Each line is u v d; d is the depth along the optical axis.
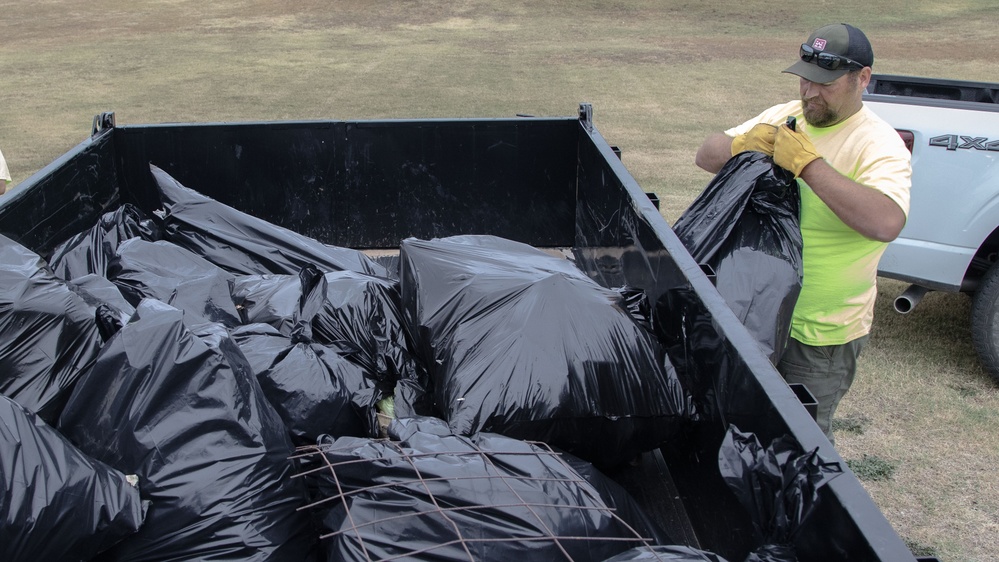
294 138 4.13
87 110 10.73
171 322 1.92
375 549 1.71
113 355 1.86
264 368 2.34
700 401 2.16
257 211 4.22
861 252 2.89
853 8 19.50
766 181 2.82
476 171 4.23
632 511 2.01
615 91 12.11
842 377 3.09
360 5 19.81
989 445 3.97
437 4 19.81
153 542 1.78
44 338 2.08
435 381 2.45
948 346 4.94
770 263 2.72
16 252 2.35
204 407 1.87
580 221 4.14
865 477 3.74
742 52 15.29
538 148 4.21
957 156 4.19
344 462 1.87
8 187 7.60
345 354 2.71
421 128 4.16
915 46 15.40
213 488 1.81
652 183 7.83
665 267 2.44
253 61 14.26
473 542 1.68
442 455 1.86
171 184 3.48
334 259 3.38
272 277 3.05
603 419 2.19
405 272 2.85
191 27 17.73
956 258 4.29
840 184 2.62
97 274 2.91
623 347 2.29
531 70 13.59
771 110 3.25
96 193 3.69
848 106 2.80
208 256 3.30
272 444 1.93
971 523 3.46
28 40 16.38
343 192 4.24
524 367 2.20
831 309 2.96
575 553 1.72
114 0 20.59
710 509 2.09
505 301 2.45
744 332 1.92
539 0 20.11
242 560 1.78
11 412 1.69
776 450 1.60
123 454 1.81
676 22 18.25
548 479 1.84
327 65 13.94
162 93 11.76
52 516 1.61
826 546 1.46
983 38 16.12
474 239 3.15
